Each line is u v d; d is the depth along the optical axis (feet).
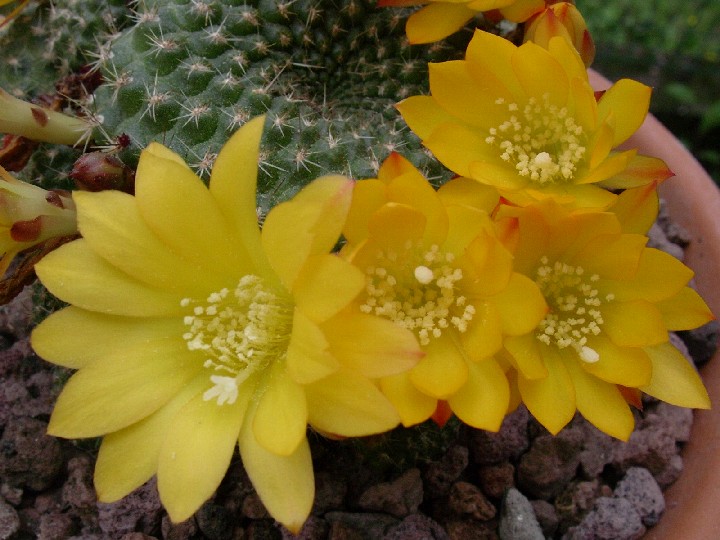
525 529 0.32
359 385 0.21
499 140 0.28
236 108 0.28
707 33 0.67
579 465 0.34
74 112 0.33
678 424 0.35
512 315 0.23
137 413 0.23
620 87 0.26
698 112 0.64
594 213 0.24
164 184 0.23
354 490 0.32
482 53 0.26
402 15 0.32
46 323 0.24
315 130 0.28
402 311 0.25
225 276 0.25
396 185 0.23
